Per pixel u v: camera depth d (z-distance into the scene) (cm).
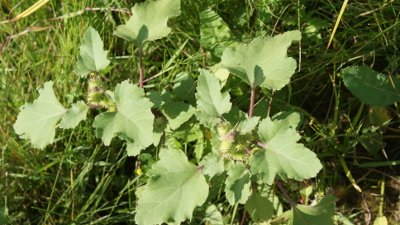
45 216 234
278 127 168
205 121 181
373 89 205
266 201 204
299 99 228
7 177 242
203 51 230
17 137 247
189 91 208
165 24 202
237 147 171
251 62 187
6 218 222
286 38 186
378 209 214
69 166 238
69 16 241
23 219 242
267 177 164
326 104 228
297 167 162
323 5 228
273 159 165
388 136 219
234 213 213
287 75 182
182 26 238
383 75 205
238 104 224
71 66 242
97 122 179
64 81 242
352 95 223
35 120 201
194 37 237
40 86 247
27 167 242
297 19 222
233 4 236
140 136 175
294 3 222
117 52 248
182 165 182
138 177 222
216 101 181
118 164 229
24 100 248
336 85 224
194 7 237
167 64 225
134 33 204
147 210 178
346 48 222
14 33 257
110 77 243
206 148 219
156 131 200
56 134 242
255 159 166
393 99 205
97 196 232
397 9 212
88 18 241
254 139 175
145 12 205
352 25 221
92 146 237
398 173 217
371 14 217
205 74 183
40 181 241
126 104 180
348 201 218
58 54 248
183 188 179
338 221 211
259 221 204
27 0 254
